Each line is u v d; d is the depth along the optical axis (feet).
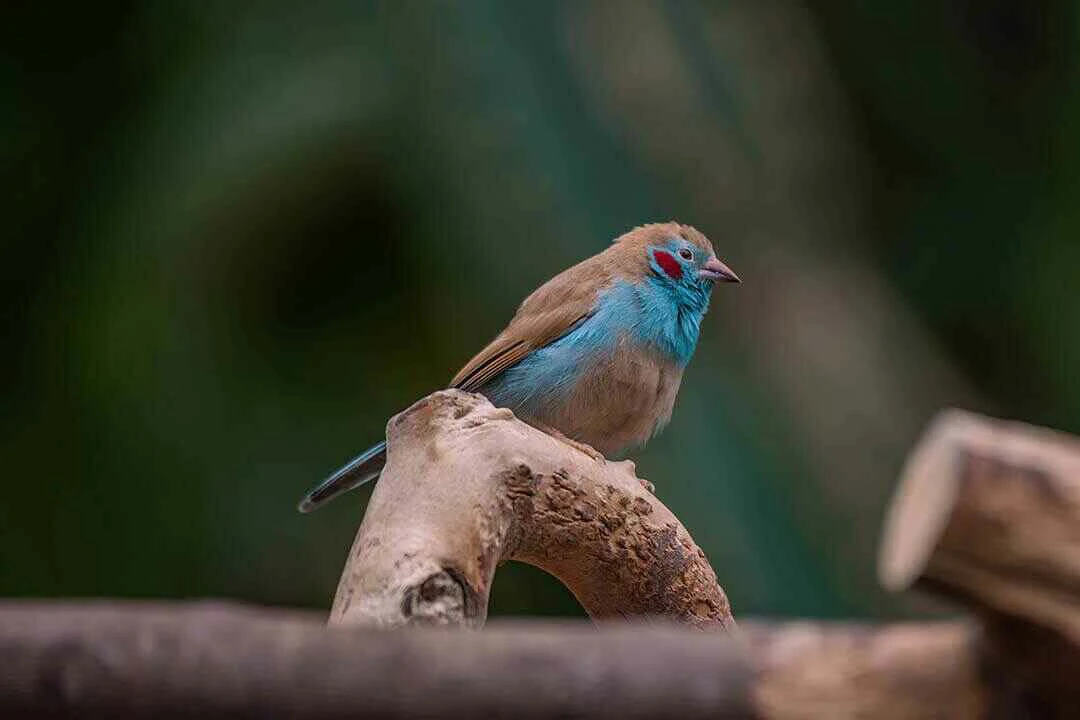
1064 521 10.55
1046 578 10.55
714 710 10.37
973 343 54.19
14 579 49.62
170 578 50.06
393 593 14.56
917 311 54.49
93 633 9.96
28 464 50.24
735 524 44.06
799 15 54.24
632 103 48.98
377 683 10.07
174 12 53.52
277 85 52.11
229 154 51.31
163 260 50.72
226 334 51.39
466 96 49.44
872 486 45.27
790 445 45.42
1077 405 52.31
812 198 51.06
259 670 10.00
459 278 48.88
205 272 51.16
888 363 47.78
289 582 50.47
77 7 53.67
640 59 49.42
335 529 50.90
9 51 53.42
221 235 51.26
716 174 48.67
